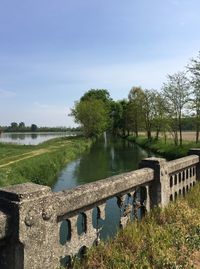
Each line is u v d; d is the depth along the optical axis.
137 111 60.81
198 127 36.28
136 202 5.70
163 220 5.92
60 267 3.83
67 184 21.61
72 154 38.22
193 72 33.09
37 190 3.43
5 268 3.33
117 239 4.98
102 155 40.16
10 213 3.24
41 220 3.45
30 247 3.32
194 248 5.11
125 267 4.23
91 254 4.34
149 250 4.76
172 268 4.39
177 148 36.97
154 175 6.17
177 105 38.19
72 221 4.14
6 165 22.45
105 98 97.50
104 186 4.64
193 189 7.93
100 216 4.70
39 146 49.84
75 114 75.69
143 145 53.84
